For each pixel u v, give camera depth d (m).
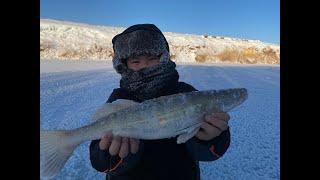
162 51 0.53
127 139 0.46
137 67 0.53
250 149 0.92
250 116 1.23
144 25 0.53
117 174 0.50
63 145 0.47
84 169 0.80
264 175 0.79
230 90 0.46
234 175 0.79
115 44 0.53
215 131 0.45
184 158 0.51
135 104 0.46
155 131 0.45
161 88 0.52
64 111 1.24
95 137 0.46
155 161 0.51
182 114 0.45
